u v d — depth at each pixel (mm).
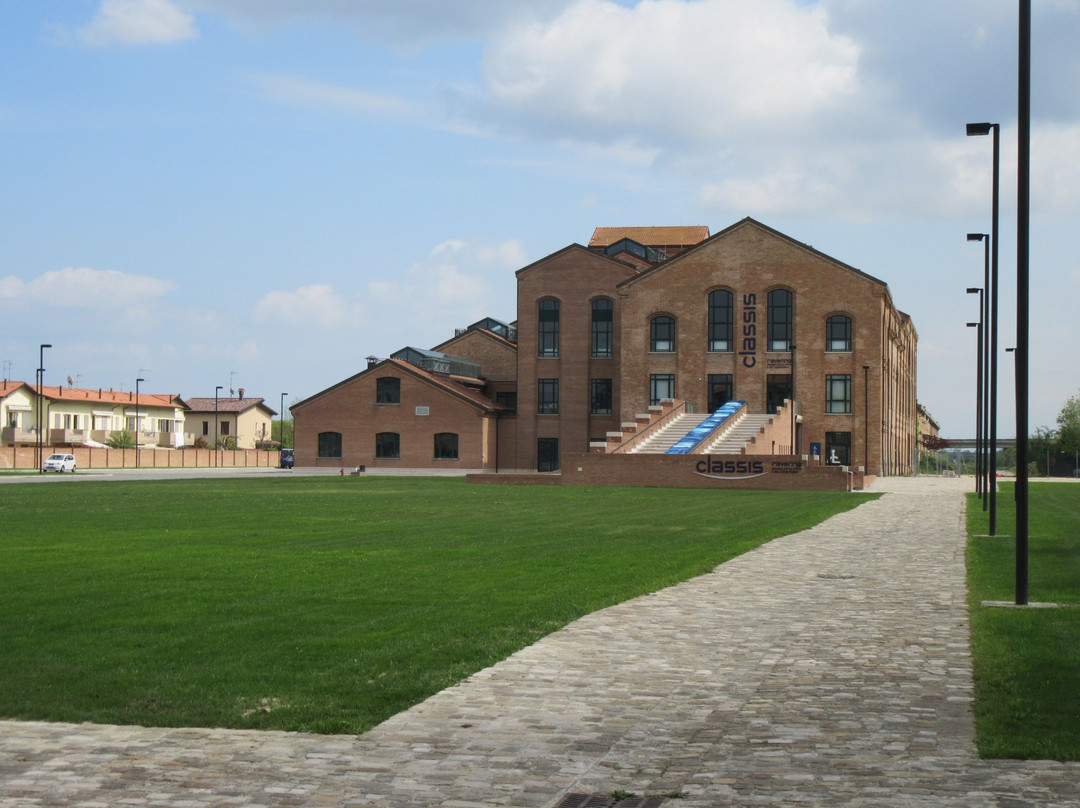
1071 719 9195
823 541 24938
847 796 7414
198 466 118000
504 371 97500
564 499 41094
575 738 8883
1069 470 124250
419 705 9891
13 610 14492
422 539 24312
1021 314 15891
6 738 8906
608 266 84938
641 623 13914
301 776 7930
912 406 115250
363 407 85875
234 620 13812
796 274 77125
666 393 80062
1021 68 16125
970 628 13664
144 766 8164
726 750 8539
